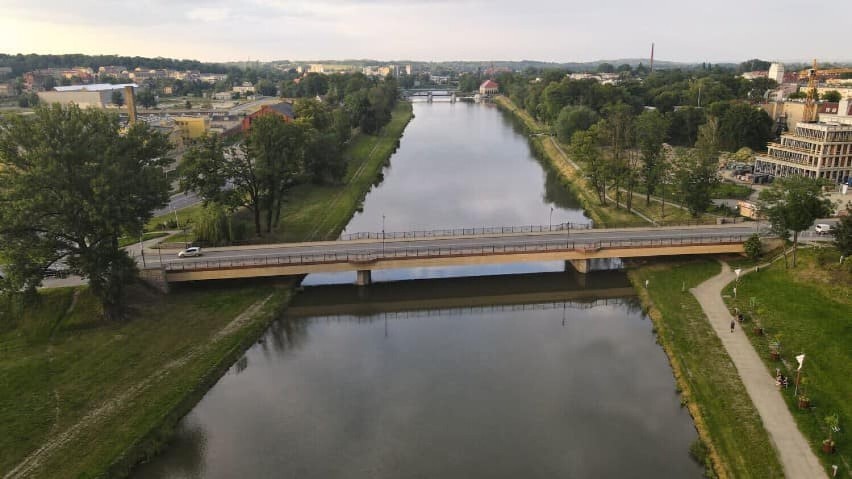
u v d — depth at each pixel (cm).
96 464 6050
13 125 8506
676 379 7756
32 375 7425
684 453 6378
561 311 10194
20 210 7975
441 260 10562
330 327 9675
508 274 11725
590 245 10969
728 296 9688
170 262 10419
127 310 9100
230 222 11606
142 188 8950
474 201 16612
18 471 5900
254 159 12688
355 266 10425
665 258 11694
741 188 15375
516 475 6081
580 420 6988
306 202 15450
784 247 10344
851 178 15600
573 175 18738
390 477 6078
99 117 9056
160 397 7238
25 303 8331
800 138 16600
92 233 8706
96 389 7275
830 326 8169
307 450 6525
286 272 10256
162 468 6269
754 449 6069
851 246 9594
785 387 7069
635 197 15588
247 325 9150
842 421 6338
